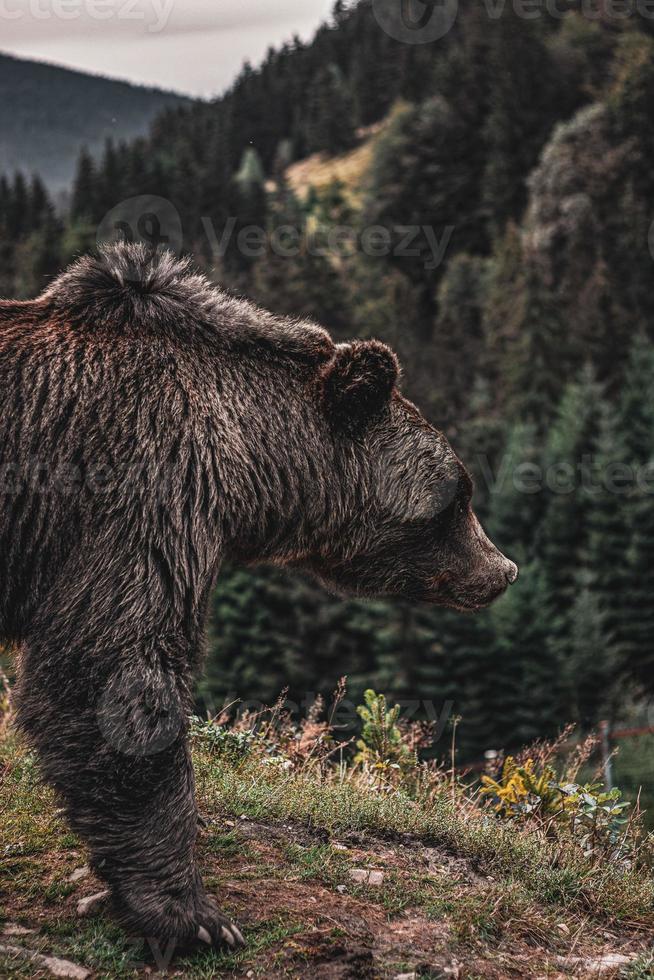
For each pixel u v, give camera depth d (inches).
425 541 206.1
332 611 1603.1
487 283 3865.7
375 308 3767.2
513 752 1531.7
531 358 2613.2
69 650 157.5
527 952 174.4
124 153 6791.3
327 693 1608.0
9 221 6304.1
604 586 1843.0
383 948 167.9
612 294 3063.5
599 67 5260.8
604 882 202.1
